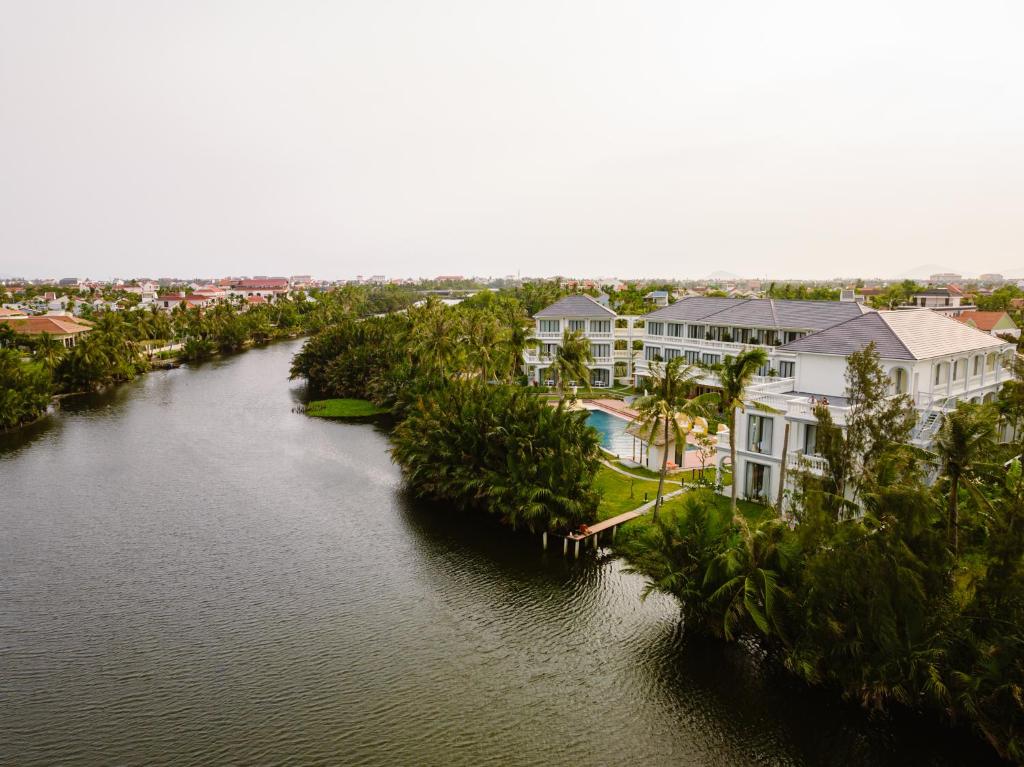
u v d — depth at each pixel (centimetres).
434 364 7994
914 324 4953
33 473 6209
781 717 2773
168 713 2836
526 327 9050
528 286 19838
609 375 9388
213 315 16800
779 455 4450
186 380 11738
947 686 2503
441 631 3462
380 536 4691
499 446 4950
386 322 11994
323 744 2652
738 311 7769
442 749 2622
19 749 2625
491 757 2578
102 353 10925
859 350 4569
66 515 5116
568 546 4297
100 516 5100
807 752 2589
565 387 7925
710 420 6856
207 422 8394
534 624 3519
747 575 3089
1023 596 2450
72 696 2950
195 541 4622
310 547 4512
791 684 2961
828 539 2903
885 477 2903
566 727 2741
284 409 9206
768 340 7256
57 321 13875
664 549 3409
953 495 2816
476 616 3606
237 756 2591
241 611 3669
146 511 5209
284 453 6938
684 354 8175
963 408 2906
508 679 3058
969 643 2519
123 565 4241
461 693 2959
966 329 5338
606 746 2634
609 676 3069
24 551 4450
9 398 7875
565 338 7588
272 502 5416
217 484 5888
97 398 10006
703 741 2656
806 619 2858
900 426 3136
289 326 19688
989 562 2641
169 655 3256
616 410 7956
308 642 3366
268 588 3934
